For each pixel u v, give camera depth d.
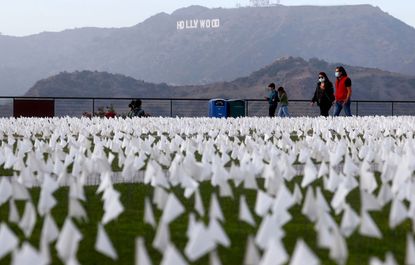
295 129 30.22
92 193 12.70
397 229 9.88
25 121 35.56
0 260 8.21
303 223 10.29
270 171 11.87
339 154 14.61
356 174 13.25
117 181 14.36
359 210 11.27
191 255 6.88
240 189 13.20
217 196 12.50
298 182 14.09
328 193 12.84
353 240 9.17
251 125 31.52
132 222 10.45
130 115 43.16
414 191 10.12
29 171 12.12
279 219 8.88
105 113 43.62
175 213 8.45
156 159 15.63
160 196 9.44
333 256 7.11
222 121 35.34
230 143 18.92
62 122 34.44
